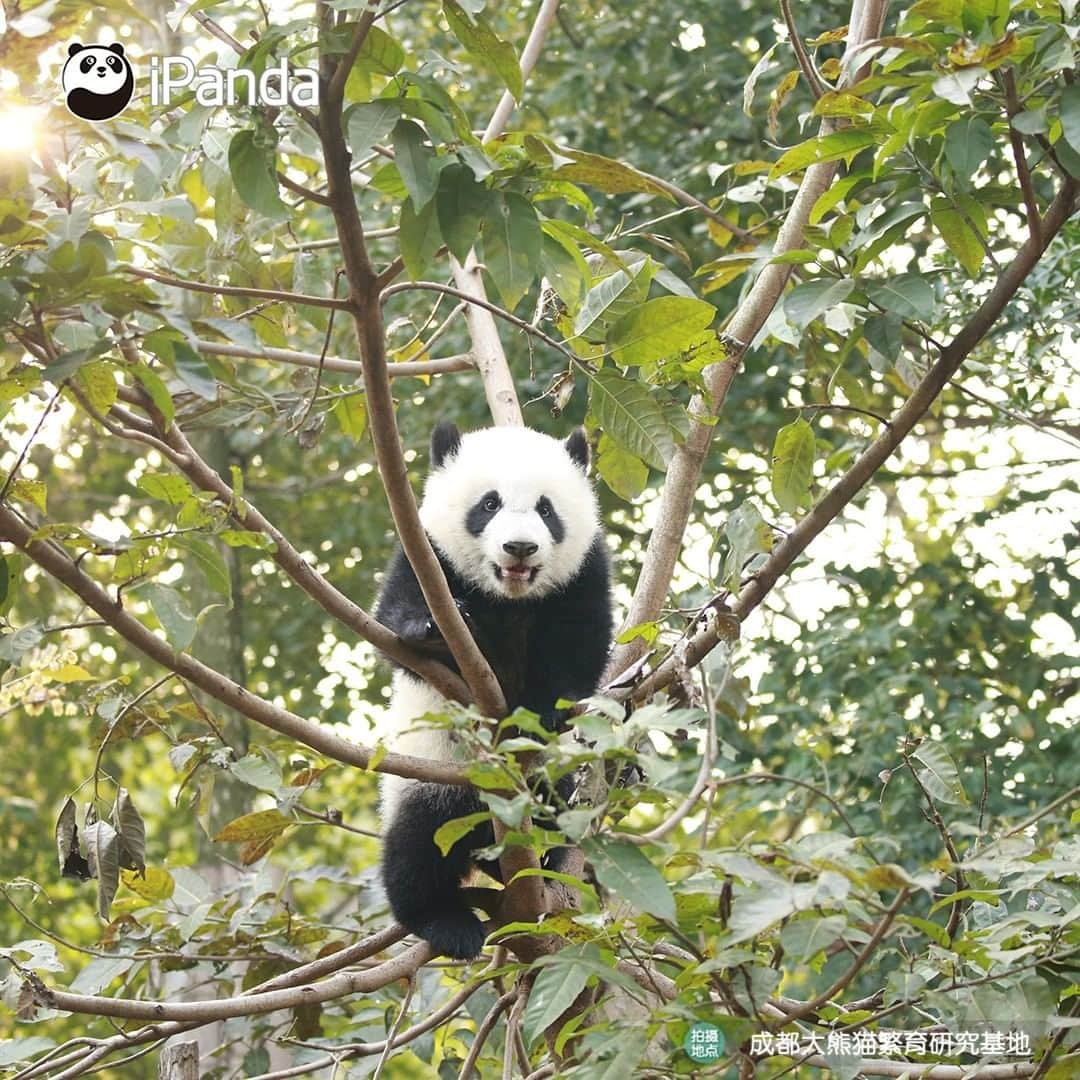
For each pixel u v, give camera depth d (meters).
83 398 5.81
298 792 7.39
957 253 6.76
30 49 4.93
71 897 20.95
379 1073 7.50
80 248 5.08
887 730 11.86
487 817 4.85
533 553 8.29
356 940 9.33
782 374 15.02
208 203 9.25
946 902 5.24
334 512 20.95
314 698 19.45
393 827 8.52
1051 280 9.54
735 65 15.13
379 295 5.45
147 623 20.11
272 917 8.76
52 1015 6.42
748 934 4.37
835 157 6.59
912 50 5.97
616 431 6.40
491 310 6.03
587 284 6.27
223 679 5.95
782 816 13.14
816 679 13.01
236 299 8.05
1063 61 5.84
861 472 7.10
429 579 5.99
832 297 6.54
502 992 8.68
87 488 21.73
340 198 5.24
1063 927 5.54
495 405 9.59
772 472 7.56
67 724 21.89
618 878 4.63
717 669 7.52
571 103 15.74
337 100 5.10
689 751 13.14
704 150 15.09
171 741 7.26
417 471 18.44
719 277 8.27
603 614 9.02
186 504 5.77
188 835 22.86
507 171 5.48
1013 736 12.66
